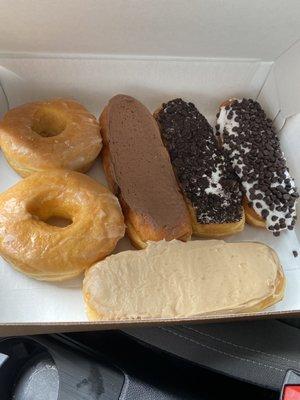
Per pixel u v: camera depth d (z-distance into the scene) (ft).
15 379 0.74
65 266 0.77
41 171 0.84
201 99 1.00
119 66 0.92
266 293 0.79
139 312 0.74
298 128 0.93
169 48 0.90
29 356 0.75
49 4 0.76
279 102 0.96
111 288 0.75
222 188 0.89
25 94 0.93
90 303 0.75
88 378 0.69
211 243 0.83
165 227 0.83
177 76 0.95
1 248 0.77
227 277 0.79
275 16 0.84
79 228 0.79
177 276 0.78
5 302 0.78
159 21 0.83
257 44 0.91
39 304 0.79
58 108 0.89
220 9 0.81
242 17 0.84
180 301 0.76
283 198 0.90
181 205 0.85
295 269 0.91
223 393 0.68
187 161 0.90
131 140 0.90
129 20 0.82
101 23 0.82
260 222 0.91
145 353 0.70
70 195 0.82
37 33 0.82
